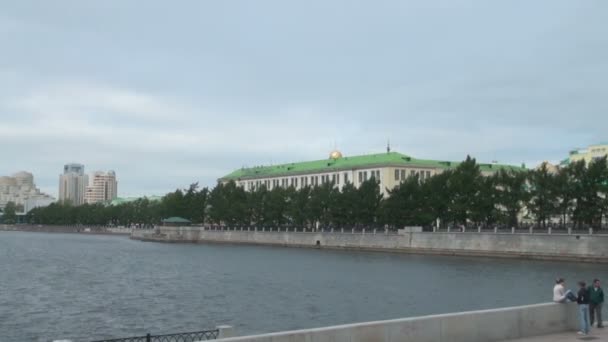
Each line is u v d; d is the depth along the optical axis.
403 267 97.44
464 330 24.28
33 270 96.19
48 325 48.44
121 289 71.25
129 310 55.44
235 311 54.44
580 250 100.38
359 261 112.62
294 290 68.88
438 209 137.62
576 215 115.44
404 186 145.00
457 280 76.56
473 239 119.62
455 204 131.62
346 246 155.38
